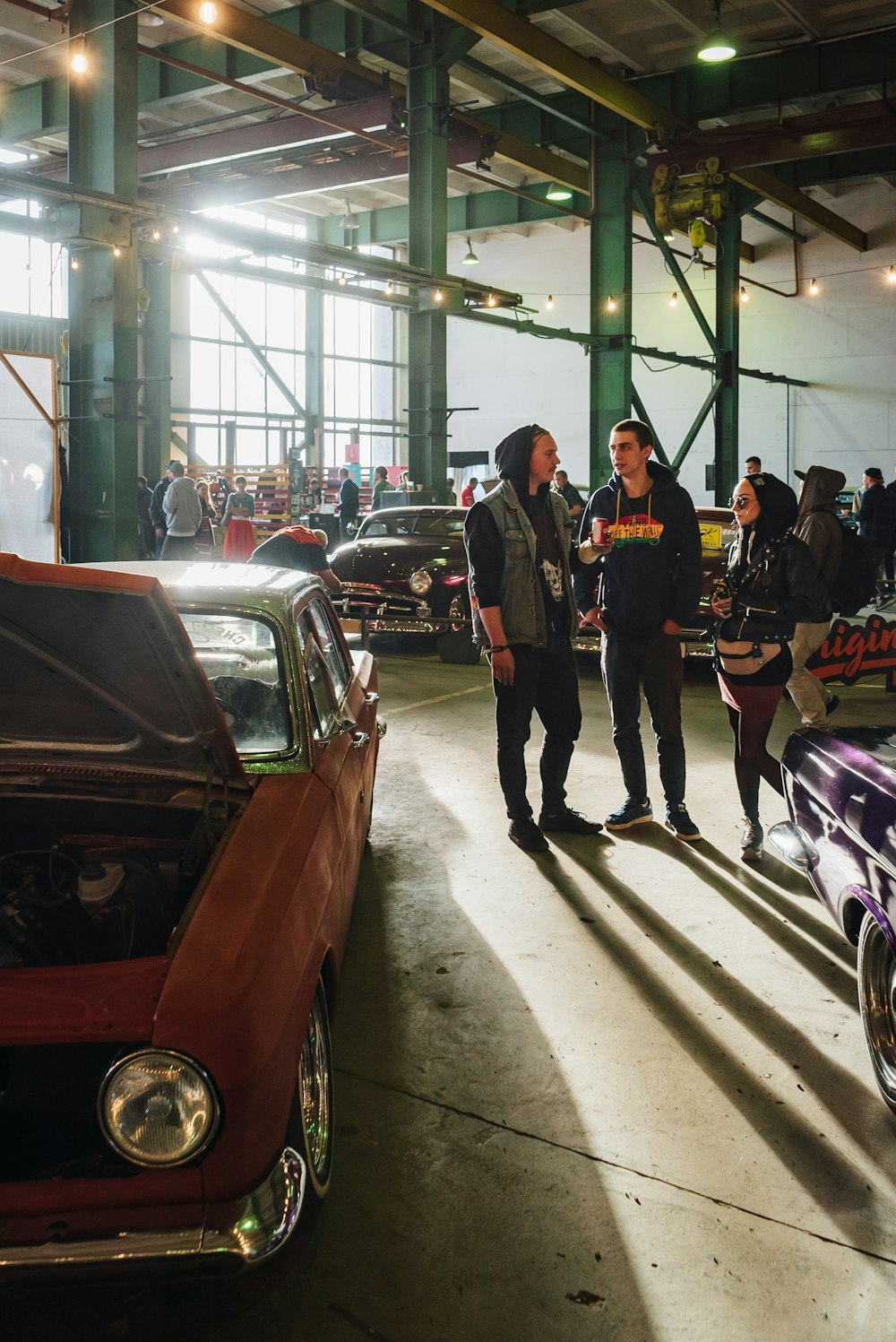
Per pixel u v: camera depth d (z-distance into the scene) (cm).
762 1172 244
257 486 2075
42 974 186
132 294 1144
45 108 1809
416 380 1566
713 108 1727
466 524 454
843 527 556
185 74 1684
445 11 1318
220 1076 174
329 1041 246
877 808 267
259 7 1584
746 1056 295
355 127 1562
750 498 425
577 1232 223
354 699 372
